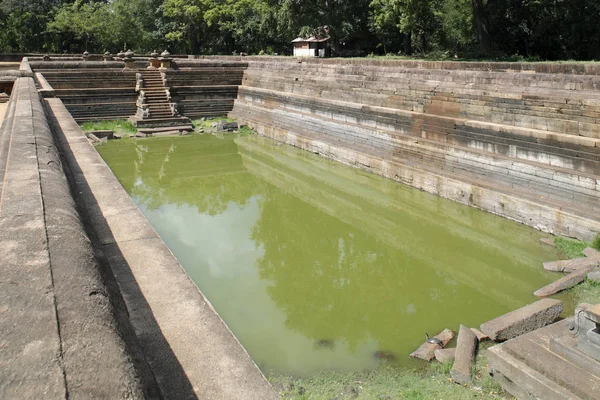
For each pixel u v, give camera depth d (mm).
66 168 8992
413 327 10328
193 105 35469
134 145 28828
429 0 29141
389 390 7969
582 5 26781
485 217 15953
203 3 58000
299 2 40750
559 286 11023
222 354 3877
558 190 14203
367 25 43000
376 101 22766
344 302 11578
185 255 14352
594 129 13586
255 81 35188
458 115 18266
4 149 7387
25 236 3549
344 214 18250
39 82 26047
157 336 4070
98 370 2170
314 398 7824
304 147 26984
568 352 6871
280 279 12828
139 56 47469
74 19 55969
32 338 2295
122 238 6137
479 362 8422
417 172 19062
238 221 17609
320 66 27734
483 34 28484
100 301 2807
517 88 16094
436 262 13938
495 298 11578
